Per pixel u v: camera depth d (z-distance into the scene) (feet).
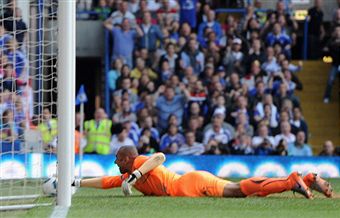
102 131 167.94
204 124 176.45
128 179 93.76
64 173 83.82
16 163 126.00
